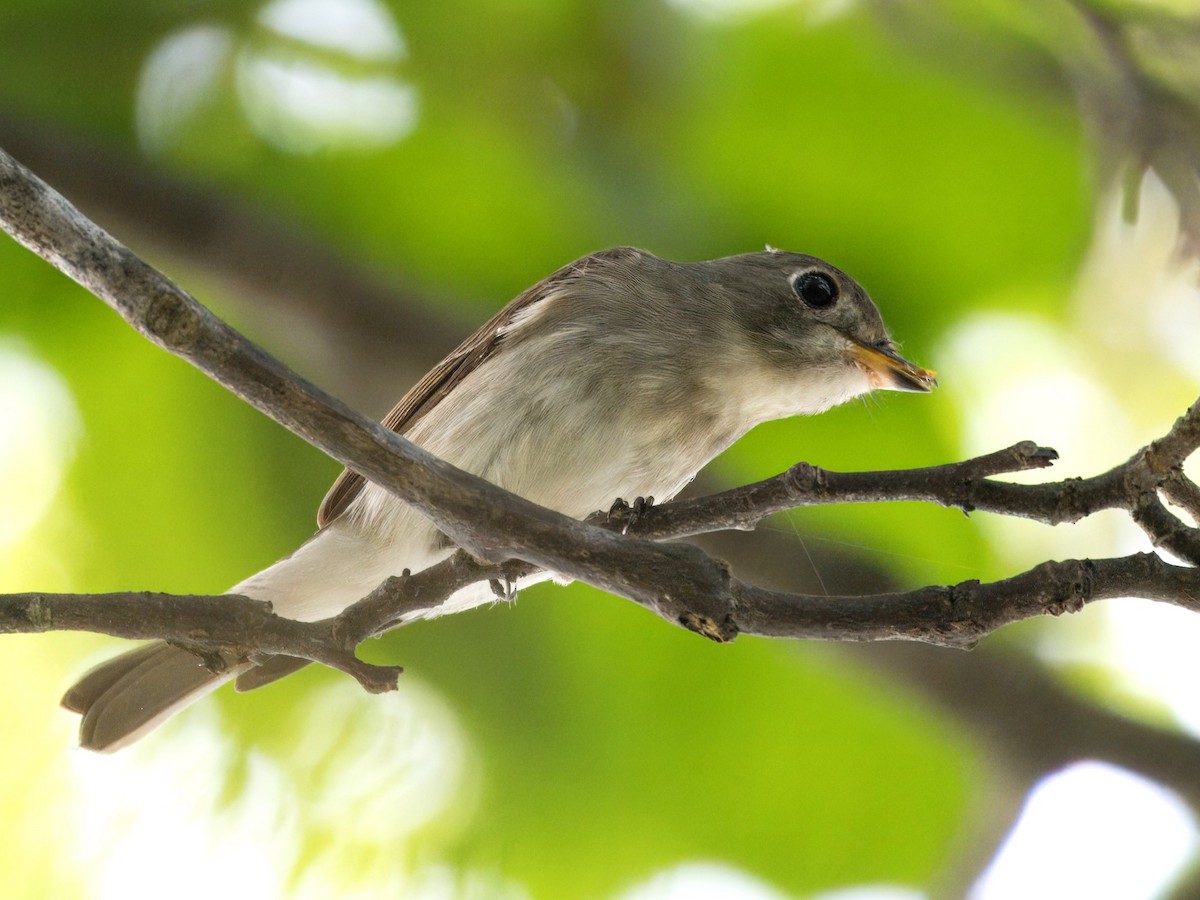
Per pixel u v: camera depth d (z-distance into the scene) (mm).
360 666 5473
